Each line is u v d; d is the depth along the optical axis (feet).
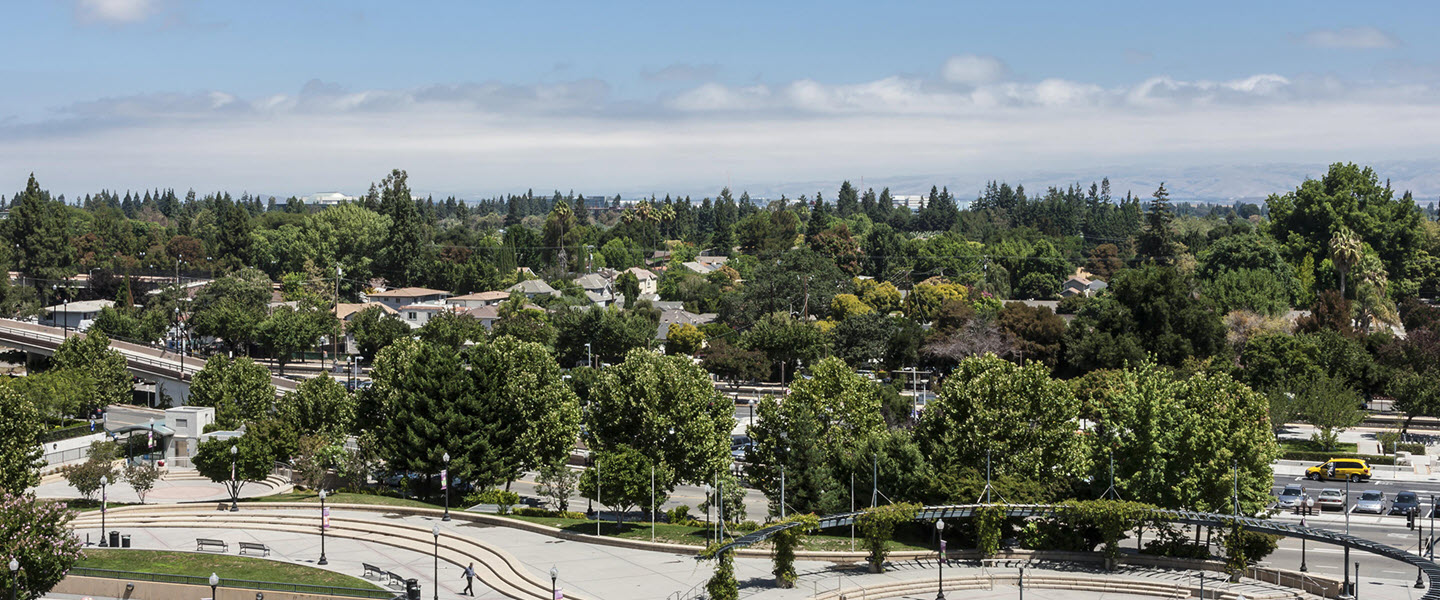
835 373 286.25
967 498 240.94
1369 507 294.05
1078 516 231.71
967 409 262.88
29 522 196.24
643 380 284.41
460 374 301.22
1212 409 246.88
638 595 205.05
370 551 245.24
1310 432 408.26
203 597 209.15
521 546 242.99
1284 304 596.70
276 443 289.74
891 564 231.71
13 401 267.59
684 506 280.10
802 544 240.12
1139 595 218.59
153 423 353.51
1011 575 224.33
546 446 303.68
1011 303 526.98
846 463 264.52
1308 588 218.79
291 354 597.93
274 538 255.50
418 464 291.58
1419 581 221.05
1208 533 249.14
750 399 491.72
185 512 273.54
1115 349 463.83
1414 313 641.81
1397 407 421.18
